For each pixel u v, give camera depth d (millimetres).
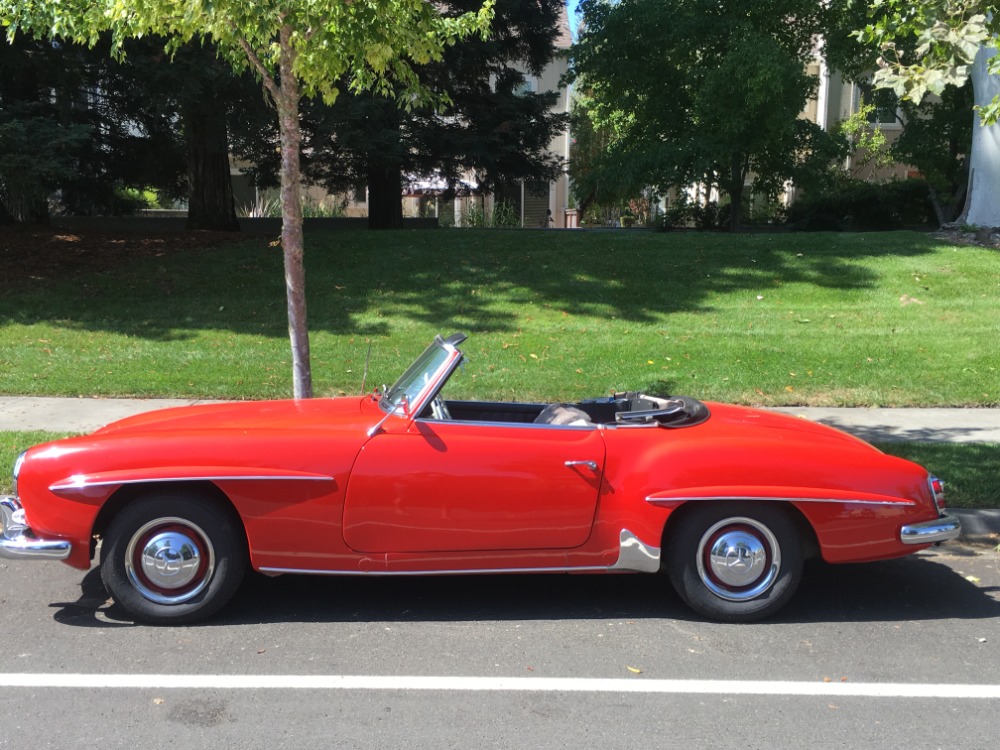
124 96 16266
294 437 4578
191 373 10414
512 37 18578
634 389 9852
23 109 14047
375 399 5320
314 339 11711
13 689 3881
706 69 17438
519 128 18844
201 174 18547
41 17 6598
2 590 5117
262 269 14812
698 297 13516
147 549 4508
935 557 5875
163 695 3836
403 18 6801
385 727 3578
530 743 3459
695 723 3629
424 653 4293
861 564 5754
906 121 24953
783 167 19156
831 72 19594
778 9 17766
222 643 4387
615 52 18500
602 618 4773
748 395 9836
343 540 4555
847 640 4508
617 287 13914
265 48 7207
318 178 19906
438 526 4570
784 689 3939
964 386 10070
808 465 4648
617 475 4617
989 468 7156
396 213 20000
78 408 9297
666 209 24766
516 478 4562
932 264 14734
